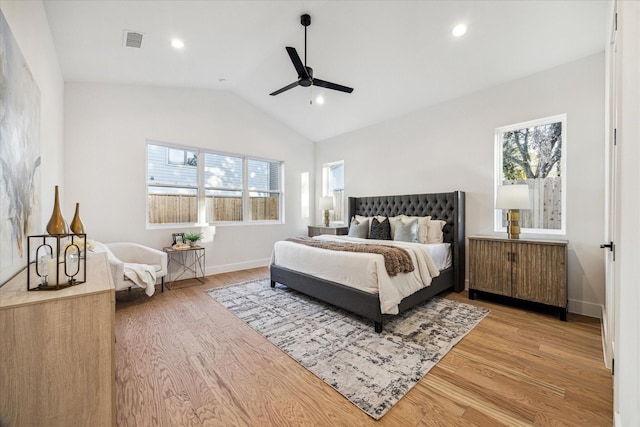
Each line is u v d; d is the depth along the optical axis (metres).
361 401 1.67
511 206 3.15
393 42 3.24
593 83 2.95
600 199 2.90
